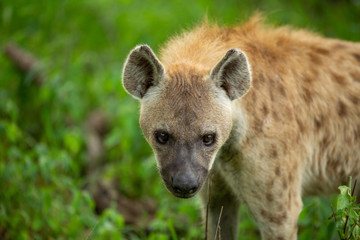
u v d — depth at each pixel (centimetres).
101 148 1076
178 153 613
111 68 1079
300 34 773
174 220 903
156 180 1002
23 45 1129
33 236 851
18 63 1093
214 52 692
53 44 1107
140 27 1152
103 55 1173
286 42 744
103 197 975
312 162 739
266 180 680
